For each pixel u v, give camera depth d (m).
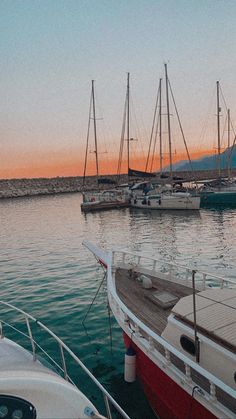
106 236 35.06
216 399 6.14
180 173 118.69
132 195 57.28
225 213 47.62
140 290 11.54
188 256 25.88
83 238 34.59
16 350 6.64
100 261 13.81
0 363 5.63
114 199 57.22
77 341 12.23
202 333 6.98
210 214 47.19
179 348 7.64
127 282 12.30
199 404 6.52
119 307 9.99
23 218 54.84
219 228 36.66
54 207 72.69
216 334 6.65
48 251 28.92
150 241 31.77
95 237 34.81
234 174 105.94
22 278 20.77
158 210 51.62
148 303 10.52
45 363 6.66
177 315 7.70
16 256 27.41
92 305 15.63
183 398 6.98
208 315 7.37
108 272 12.35
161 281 12.45
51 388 4.40
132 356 8.92
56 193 118.69
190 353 7.34
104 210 55.88
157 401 8.09
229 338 6.48
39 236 37.00
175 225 39.66
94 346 11.83
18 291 18.17
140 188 58.19
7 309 15.54
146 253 27.47
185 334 7.41
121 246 30.25
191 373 7.14
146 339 8.51
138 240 32.44
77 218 50.59
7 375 4.41
